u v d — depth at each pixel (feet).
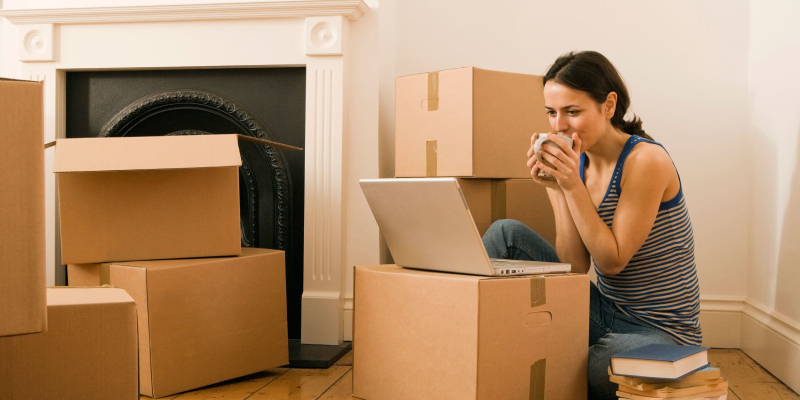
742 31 8.02
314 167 7.82
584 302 4.89
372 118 7.94
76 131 8.45
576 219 4.98
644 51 8.21
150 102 8.16
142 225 6.07
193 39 8.10
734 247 7.99
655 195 4.93
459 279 4.42
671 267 5.17
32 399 3.23
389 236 5.28
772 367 6.58
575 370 4.84
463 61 8.63
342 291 7.83
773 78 6.95
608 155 5.26
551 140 4.79
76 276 6.07
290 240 8.04
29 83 2.73
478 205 6.73
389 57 8.50
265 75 8.14
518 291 4.49
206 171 6.17
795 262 6.13
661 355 4.28
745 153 7.98
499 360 4.40
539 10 8.47
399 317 4.89
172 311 5.60
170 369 5.57
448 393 4.47
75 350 3.31
